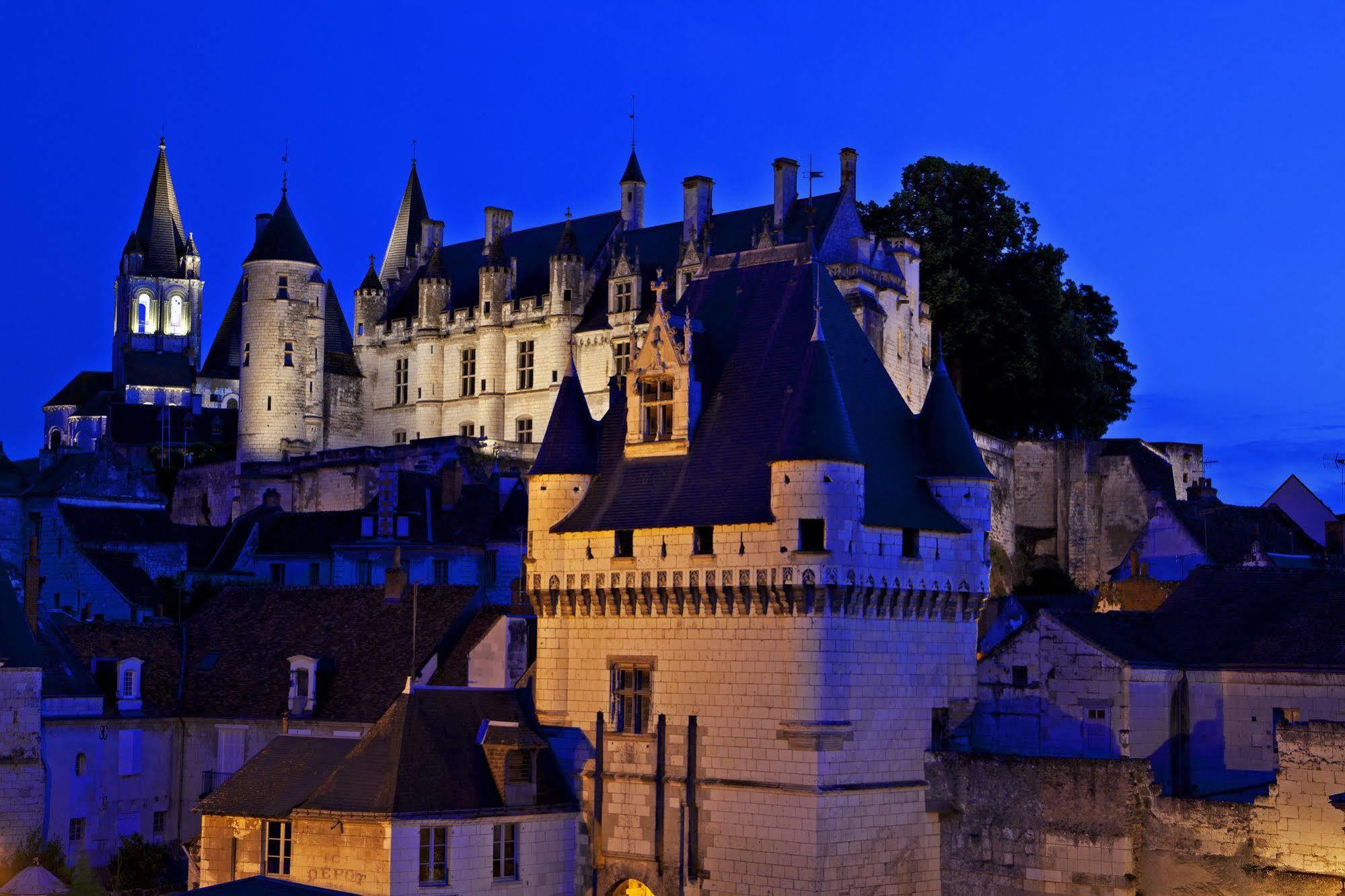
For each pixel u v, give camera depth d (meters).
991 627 82.12
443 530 101.19
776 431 59.69
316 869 57.41
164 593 99.25
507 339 138.75
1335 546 86.31
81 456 110.62
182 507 145.38
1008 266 123.12
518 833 59.81
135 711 74.00
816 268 63.28
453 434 142.75
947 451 61.84
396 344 148.38
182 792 75.19
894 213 123.81
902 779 58.84
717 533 58.91
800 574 56.38
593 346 130.75
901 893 58.12
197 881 61.09
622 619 61.78
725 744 58.44
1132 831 54.03
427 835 57.09
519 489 101.62
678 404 62.22
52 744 69.94
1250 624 61.47
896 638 59.25
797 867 56.00
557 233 143.50
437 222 155.25
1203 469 121.00
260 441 142.12
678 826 59.31
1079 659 61.22
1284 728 50.78
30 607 74.38
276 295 143.38
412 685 60.88
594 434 65.38
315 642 77.06
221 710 75.00
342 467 130.50
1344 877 49.06
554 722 63.19
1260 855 51.19
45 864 63.34
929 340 117.50
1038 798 56.44
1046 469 115.00
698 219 126.44
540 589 63.66
